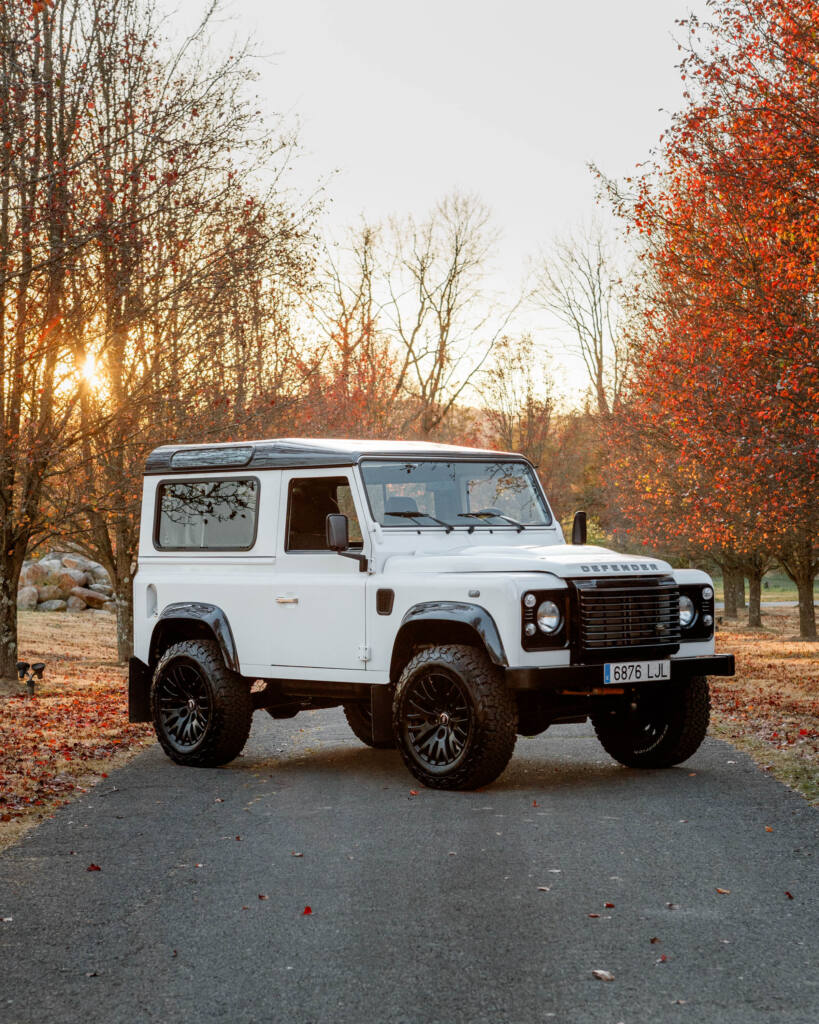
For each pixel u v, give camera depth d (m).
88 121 14.09
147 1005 4.04
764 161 14.07
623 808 7.36
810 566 32.44
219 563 9.66
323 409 22.08
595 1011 3.91
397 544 8.65
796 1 13.84
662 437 22.06
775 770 8.82
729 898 5.24
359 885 5.55
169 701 9.78
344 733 12.04
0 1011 4.01
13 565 17.56
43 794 8.08
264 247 15.68
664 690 8.91
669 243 17.03
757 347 14.38
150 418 16.95
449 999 4.04
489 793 7.95
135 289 14.73
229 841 6.59
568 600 7.87
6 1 12.04
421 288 44.50
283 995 4.10
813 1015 3.85
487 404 43.06
